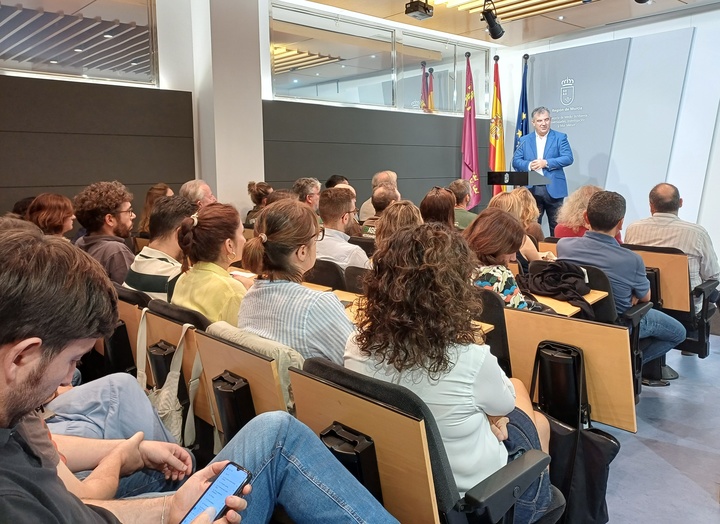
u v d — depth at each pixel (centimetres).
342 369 134
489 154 781
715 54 599
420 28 696
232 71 533
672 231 341
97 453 143
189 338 182
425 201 321
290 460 124
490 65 806
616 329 182
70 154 483
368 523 121
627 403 189
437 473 126
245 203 557
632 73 664
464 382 133
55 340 71
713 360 376
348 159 656
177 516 113
